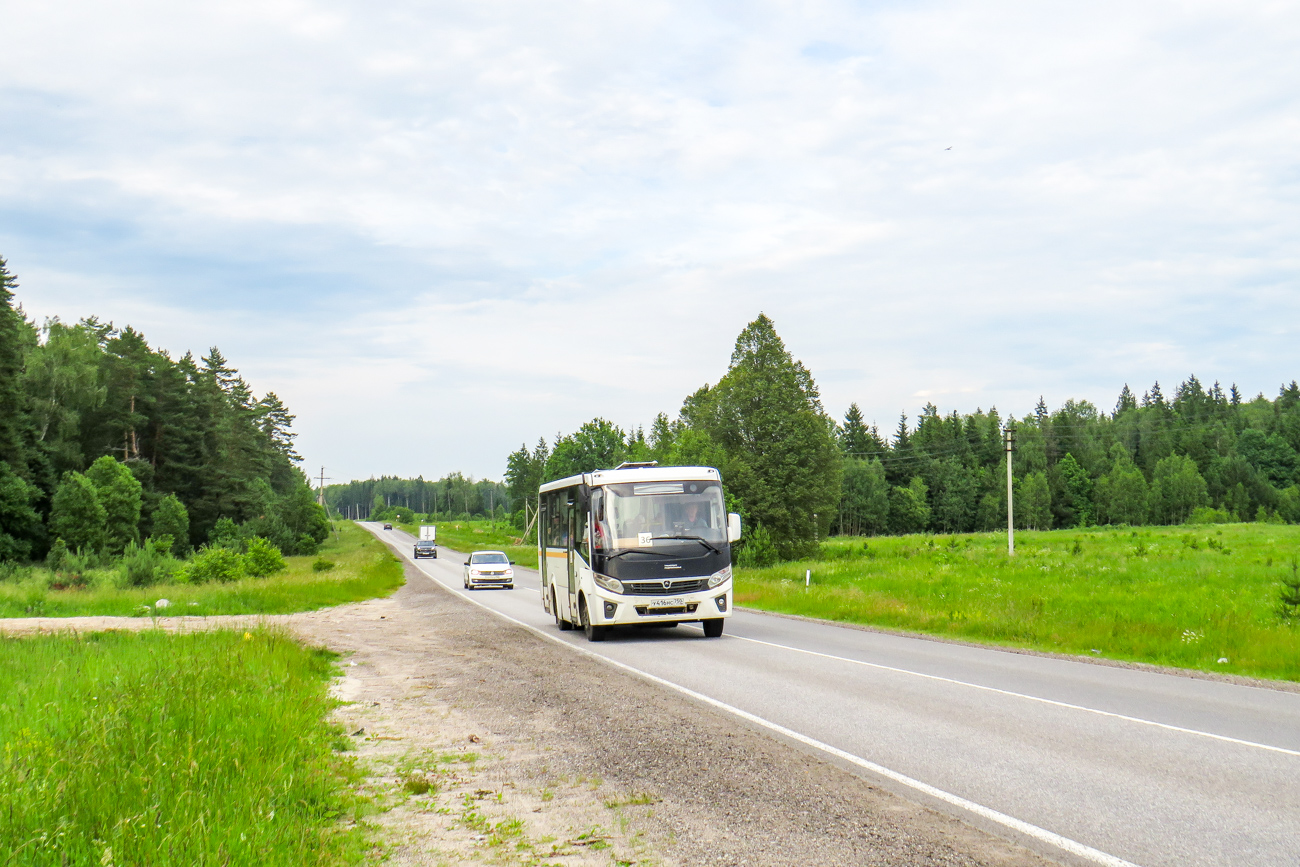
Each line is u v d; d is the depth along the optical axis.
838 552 60.38
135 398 81.81
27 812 4.64
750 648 15.43
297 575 43.69
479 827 5.51
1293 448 148.38
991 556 46.59
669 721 8.77
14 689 10.01
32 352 74.75
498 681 12.17
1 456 60.69
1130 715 8.95
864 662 13.46
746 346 64.75
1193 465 138.88
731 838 5.13
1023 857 4.71
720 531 17.27
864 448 155.00
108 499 66.56
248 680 9.56
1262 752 7.24
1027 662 13.47
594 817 5.66
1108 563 37.97
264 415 120.12
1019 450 150.38
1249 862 4.61
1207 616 18.38
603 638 17.75
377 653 15.94
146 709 7.46
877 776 6.50
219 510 86.12
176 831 4.46
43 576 40.19
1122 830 5.17
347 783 6.58
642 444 73.88
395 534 154.62
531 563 67.00
